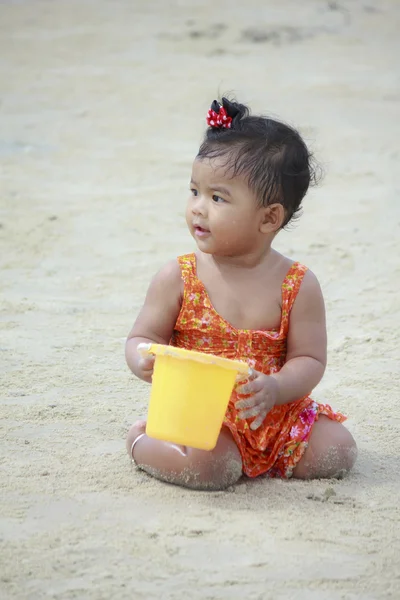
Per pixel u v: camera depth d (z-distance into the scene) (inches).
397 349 321.1
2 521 199.3
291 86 797.9
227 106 226.2
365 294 377.4
